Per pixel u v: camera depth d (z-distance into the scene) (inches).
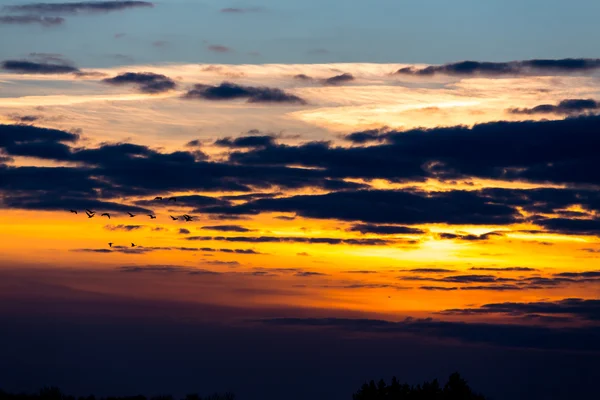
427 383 4128.9
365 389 4111.7
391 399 4069.9
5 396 4635.8
